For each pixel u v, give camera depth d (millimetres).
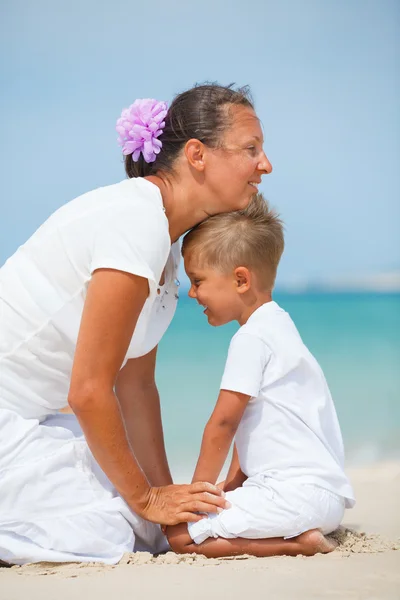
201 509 4523
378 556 4410
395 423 10328
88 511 4488
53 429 4680
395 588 3674
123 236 4359
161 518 4547
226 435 4738
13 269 4652
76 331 4559
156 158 4863
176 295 5121
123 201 4480
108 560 4406
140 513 4570
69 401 4301
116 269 4305
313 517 4523
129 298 4316
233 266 4961
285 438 4691
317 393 4852
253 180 4895
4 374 4605
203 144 4750
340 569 4047
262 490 4582
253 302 5043
